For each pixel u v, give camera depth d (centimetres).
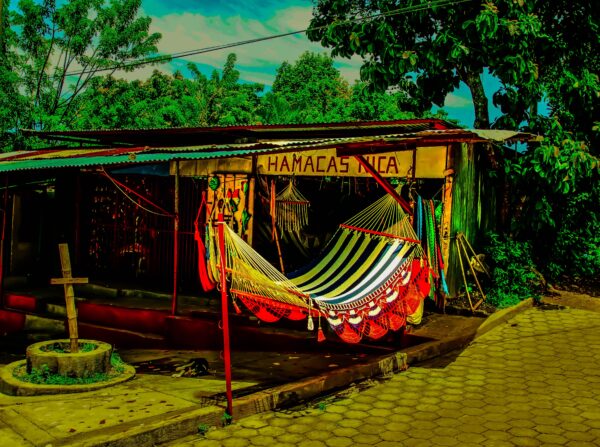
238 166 1021
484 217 1088
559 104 1120
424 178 905
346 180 975
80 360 633
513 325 900
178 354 834
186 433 508
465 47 997
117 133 1058
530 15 981
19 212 1223
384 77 1128
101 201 1202
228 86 2670
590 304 1030
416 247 691
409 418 550
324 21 1244
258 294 604
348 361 743
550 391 620
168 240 1118
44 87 2288
